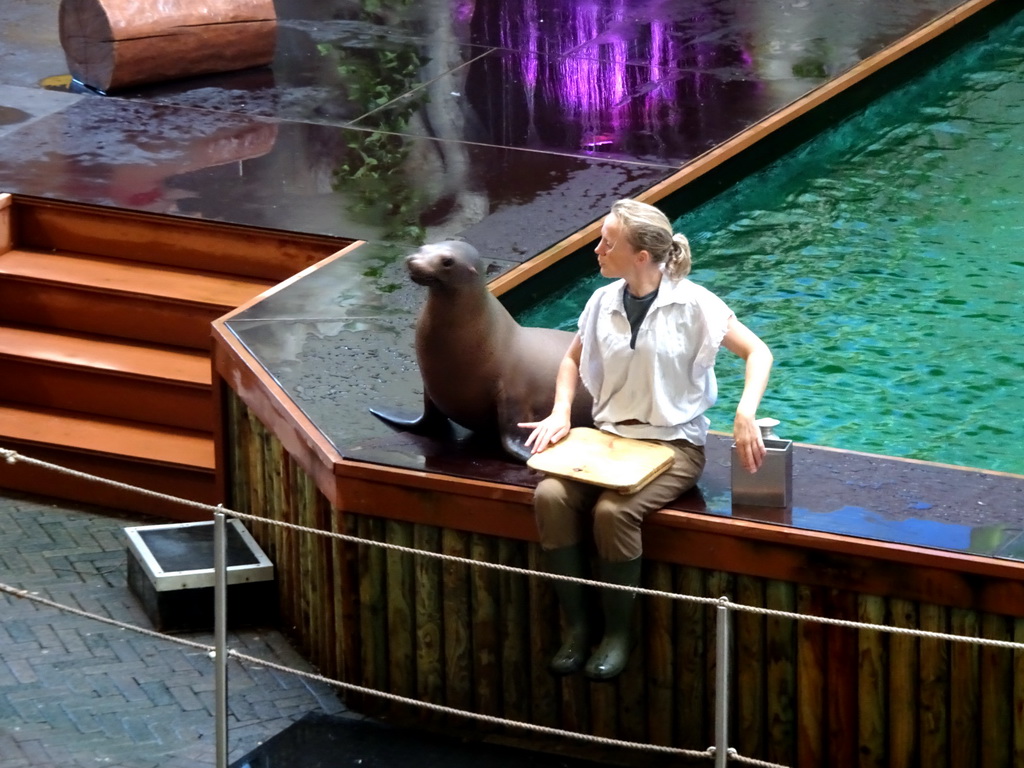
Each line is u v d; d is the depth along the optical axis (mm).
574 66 20062
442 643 10789
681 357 9883
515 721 9852
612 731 10469
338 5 22766
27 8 22734
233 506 12930
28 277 14812
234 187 16047
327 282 13758
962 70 21031
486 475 10328
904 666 9492
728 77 19547
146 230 15297
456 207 15594
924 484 10102
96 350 14438
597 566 9992
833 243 16609
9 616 11953
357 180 16312
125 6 18797
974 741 9461
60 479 13844
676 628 10055
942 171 18203
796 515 9703
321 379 11852
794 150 18812
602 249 9875
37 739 10438
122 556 12945
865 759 9742
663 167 16734
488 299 10492
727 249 16500
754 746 10055
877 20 21375
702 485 10188
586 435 10117
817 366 14258
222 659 9969
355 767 10281
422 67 20094
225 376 12570
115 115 18203
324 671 11430
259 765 10273
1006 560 9102
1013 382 13906
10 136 17406
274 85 19422
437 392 10641
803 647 9711
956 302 15367
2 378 14469
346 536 9859
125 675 11266
